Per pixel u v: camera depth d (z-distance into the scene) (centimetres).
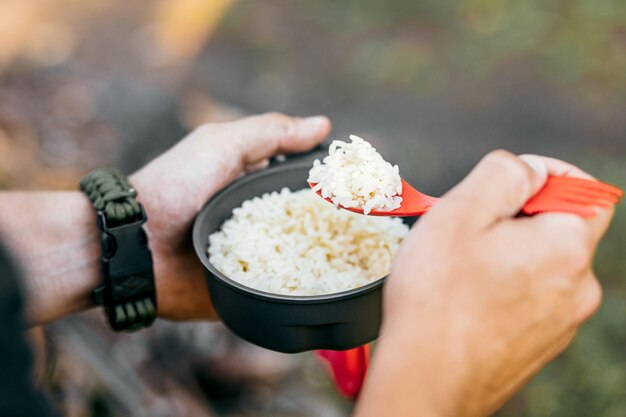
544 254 81
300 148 151
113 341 212
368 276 117
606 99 429
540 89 441
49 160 303
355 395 132
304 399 220
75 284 137
